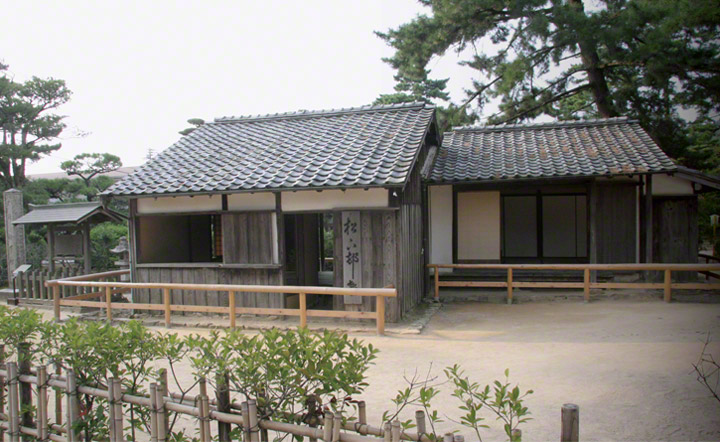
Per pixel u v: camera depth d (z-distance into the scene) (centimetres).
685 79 1516
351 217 951
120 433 359
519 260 1399
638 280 1238
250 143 1229
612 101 1862
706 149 1802
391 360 699
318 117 1357
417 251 1121
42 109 2503
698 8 1185
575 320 928
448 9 1781
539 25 1623
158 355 383
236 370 325
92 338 369
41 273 1316
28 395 432
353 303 950
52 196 2459
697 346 706
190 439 415
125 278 1400
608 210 1257
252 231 1012
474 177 1170
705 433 434
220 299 1041
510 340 795
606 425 458
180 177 1063
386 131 1145
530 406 514
